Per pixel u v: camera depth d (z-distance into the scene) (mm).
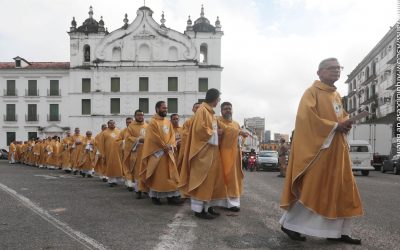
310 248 5023
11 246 5020
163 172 8602
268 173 24703
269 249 4977
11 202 8461
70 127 52156
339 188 5102
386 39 44906
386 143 29406
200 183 6945
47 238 5410
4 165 29531
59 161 23156
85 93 52094
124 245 5109
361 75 60156
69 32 52625
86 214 7195
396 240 5504
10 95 54094
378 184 15047
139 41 51844
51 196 9578
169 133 8875
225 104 7875
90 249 4918
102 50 52094
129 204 8555
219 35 52156
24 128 54031
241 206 8422
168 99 51656
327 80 5445
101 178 15742
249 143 43281
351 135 30141
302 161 5152
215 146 7148
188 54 51812
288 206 5293
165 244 5176
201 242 5293
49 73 53938
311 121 5199
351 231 6031
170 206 8375
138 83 51719
